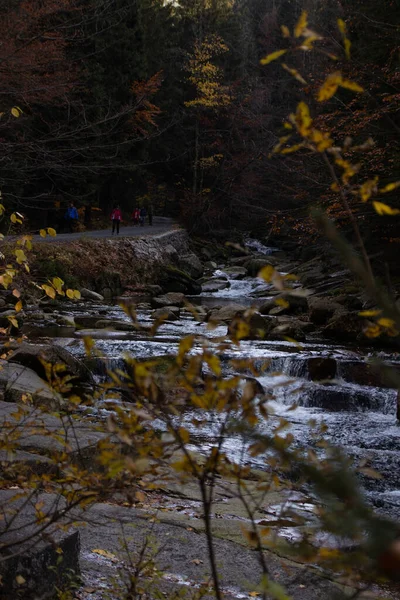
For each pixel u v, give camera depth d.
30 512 4.10
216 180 55.41
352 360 16.16
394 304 1.07
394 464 10.53
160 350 17.09
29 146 16.72
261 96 45.59
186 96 63.59
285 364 16.05
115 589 3.68
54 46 16.41
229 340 1.82
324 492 0.93
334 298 25.30
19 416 3.16
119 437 1.83
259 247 54.22
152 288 34.66
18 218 5.47
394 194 17.66
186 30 69.12
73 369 13.74
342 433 12.32
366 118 16.69
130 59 45.06
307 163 20.64
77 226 45.41
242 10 74.25
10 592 3.48
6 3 15.32
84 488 2.73
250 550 5.36
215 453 1.69
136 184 57.81
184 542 5.34
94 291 32.09
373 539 0.79
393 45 17.73
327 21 19.92
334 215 18.23
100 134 18.08
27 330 19.62
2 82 15.82
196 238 54.59
